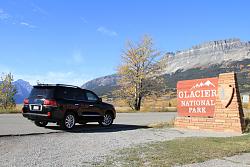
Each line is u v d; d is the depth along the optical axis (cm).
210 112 1661
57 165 852
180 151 1053
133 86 4572
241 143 1208
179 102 1802
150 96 4659
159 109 4128
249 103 4200
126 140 1288
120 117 2630
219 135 1466
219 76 1633
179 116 1792
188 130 1658
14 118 2192
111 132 1538
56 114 1538
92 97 1736
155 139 1329
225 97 1593
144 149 1084
